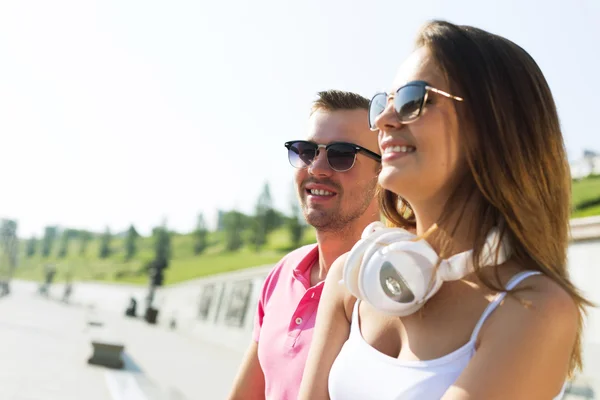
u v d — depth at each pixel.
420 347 1.49
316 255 2.99
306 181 3.00
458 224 1.53
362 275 1.49
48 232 158.62
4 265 71.75
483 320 1.40
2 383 12.94
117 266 117.56
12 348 19.42
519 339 1.32
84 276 115.62
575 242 10.01
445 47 1.50
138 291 66.94
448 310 1.49
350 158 2.94
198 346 28.88
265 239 95.19
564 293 1.37
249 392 2.95
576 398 8.68
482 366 1.32
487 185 1.44
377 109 1.77
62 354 19.72
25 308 48.44
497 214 1.50
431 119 1.49
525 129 1.46
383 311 1.50
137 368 18.44
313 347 1.78
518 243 1.46
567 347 1.36
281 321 2.78
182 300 43.53
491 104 1.46
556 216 1.50
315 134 3.03
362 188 2.97
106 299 74.38
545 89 1.53
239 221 104.81
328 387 1.66
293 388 2.57
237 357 25.30
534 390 1.31
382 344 1.58
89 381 14.66
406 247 1.45
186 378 17.27
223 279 33.28
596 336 8.89
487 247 1.45
